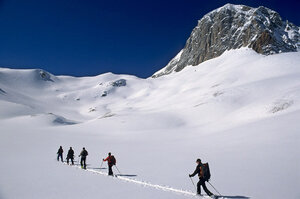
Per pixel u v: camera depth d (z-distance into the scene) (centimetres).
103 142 4916
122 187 1269
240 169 1612
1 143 4631
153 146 3806
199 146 3259
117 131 7812
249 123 4934
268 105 6016
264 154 2048
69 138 5784
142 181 1430
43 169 1952
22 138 5544
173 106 11425
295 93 5991
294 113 4366
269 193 1075
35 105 19175
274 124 3841
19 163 2322
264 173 1446
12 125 9756
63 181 1441
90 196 1083
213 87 13350
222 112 7975
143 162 2216
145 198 1048
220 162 1936
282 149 2144
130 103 19962
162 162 2159
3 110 13338
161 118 8756
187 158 2312
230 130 4566
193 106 9656
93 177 1590
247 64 15862
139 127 8138
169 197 1065
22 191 1180
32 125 9894
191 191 1188
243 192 1118
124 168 1945
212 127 6141
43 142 4909
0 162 2392
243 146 2686
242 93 9075
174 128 7444
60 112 18988
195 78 19375
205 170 1100
